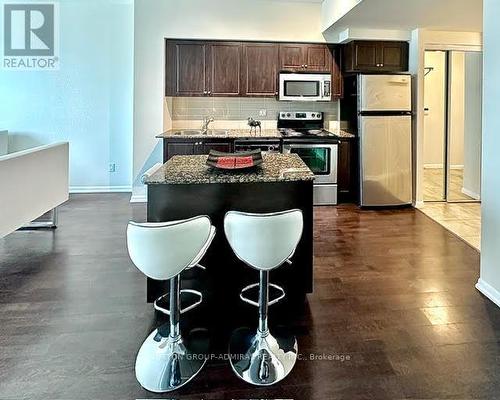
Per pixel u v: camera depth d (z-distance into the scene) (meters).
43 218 5.16
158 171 2.80
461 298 2.95
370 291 3.08
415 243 4.24
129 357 2.24
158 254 2.00
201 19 5.91
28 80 6.57
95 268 3.53
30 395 1.93
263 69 6.03
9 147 6.62
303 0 5.92
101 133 6.80
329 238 4.43
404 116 5.75
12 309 2.79
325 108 6.54
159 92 6.00
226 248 2.81
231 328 2.56
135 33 5.88
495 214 2.87
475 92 6.19
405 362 2.19
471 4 4.55
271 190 2.77
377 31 5.76
